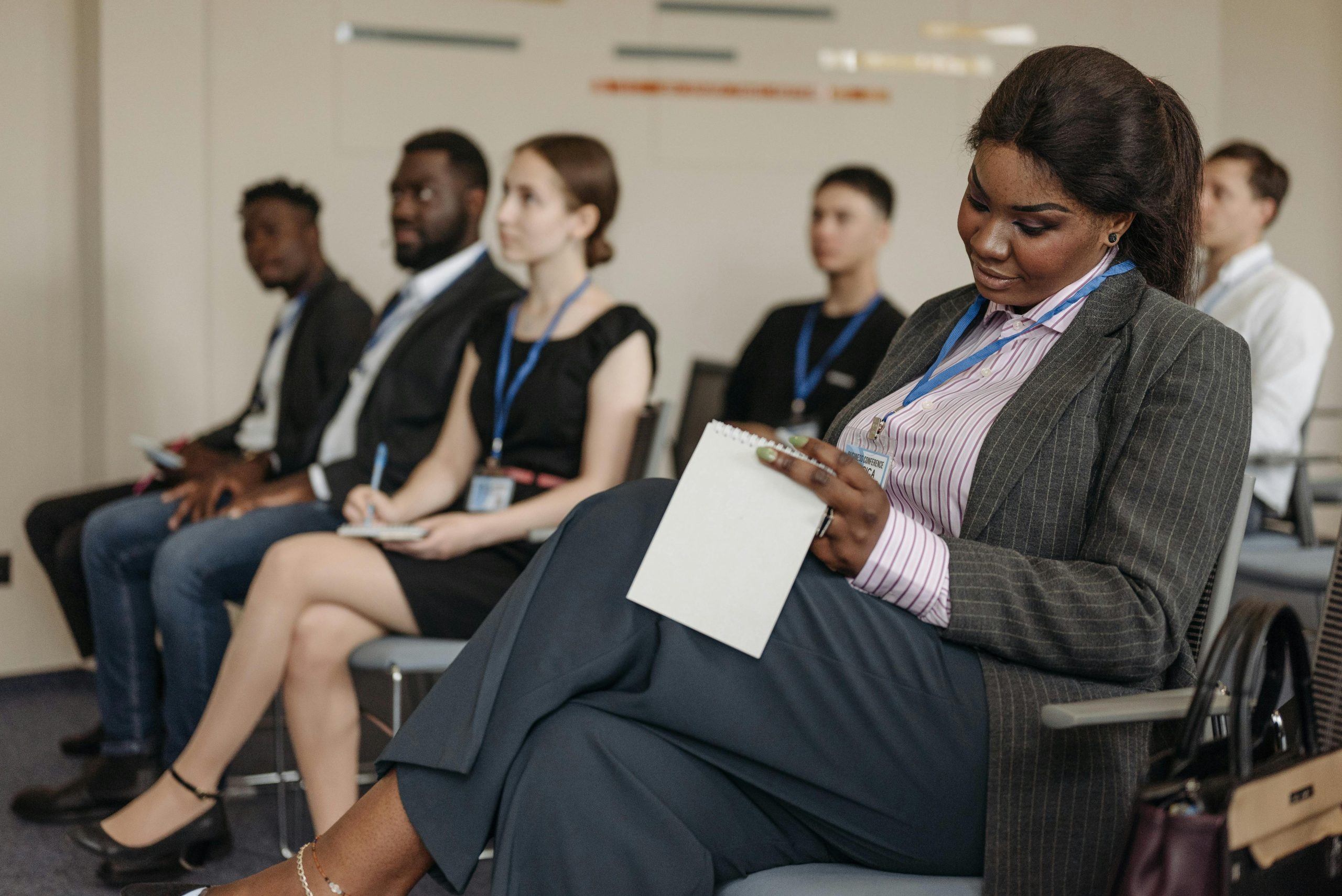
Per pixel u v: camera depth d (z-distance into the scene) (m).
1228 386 1.20
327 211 4.24
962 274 4.58
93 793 2.57
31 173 3.94
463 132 4.32
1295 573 2.48
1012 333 1.34
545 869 1.08
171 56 4.03
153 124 4.02
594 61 4.39
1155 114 1.22
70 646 3.98
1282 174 3.26
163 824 2.07
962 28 4.55
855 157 4.54
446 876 1.10
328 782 2.08
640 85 4.42
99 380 4.02
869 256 3.63
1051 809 1.12
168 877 2.11
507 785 1.11
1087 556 1.18
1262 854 0.98
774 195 4.52
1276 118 4.66
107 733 2.65
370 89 4.25
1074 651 1.13
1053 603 1.13
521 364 2.38
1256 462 2.76
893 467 1.35
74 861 2.34
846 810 1.15
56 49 3.98
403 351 2.72
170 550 2.39
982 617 1.14
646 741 1.12
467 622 2.13
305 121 4.21
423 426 2.67
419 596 2.09
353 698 2.10
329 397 2.98
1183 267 1.31
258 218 3.34
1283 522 3.09
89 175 4.00
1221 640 0.99
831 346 3.63
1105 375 1.25
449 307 2.77
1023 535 1.24
